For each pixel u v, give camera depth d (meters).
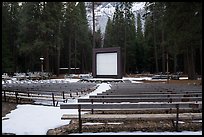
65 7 61.22
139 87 18.22
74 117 7.79
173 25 25.39
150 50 71.94
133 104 7.83
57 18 53.91
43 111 11.15
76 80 41.66
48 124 8.42
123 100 9.63
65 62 71.25
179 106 7.99
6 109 11.95
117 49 38.16
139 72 76.88
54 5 52.44
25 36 51.66
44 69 62.22
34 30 51.22
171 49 39.91
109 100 9.59
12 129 7.76
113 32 71.31
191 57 38.69
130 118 7.59
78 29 66.69
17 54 60.22
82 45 72.81
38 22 50.00
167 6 23.83
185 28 24.67
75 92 16.69
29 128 7.89
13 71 58.75
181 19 24.06
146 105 7.81
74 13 61.72
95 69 39.94
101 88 24.30
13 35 59.56
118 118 7.59
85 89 19.50
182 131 7.36
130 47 70.75
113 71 38.56
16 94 14.91
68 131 7.43
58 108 12.03
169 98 9.69
